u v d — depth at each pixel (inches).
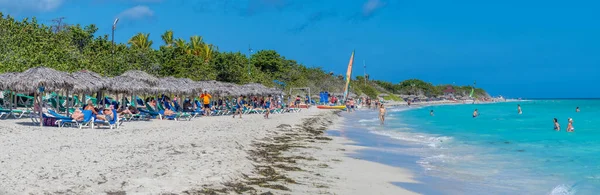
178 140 612.4
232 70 2369.6
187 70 2070.6
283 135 804.6
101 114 773.9
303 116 1494.8
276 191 341.4
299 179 396.2
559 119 1568.7
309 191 350.6
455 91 6456.7
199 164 421.1
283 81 3149.6
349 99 2706.7
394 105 3627.0
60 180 327.6
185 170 388.2
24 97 1184.8
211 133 739.4
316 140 756.0
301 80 3223.4
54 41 1540.4
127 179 342.6
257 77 2625.5
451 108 3026.6
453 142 770.8
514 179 441.1
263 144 641.0
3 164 376.5
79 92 786.8
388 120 1520.7
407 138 842.8
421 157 582.9
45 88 727.7
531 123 1337.4
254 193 329.4
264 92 1641.2
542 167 509.4
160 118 1038.4
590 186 410.9
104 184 323.3
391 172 466.9
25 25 1518.2
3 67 1051.3
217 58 2407.7
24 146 490.6
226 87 1465.3
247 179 377.7
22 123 777.6
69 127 735.1
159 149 512.7
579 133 956.0
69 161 405.1
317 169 457.7
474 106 3582.7
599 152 634.2
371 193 363.9
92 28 1995.6
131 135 655.8
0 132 615.2
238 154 506.3
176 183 339.6
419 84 5684.1
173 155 470.6
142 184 329.4
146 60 1945.1
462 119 1589.6
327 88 3348.9
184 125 893.8
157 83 1110.4
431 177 447.2
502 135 912.3
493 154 613.3
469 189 398.6
